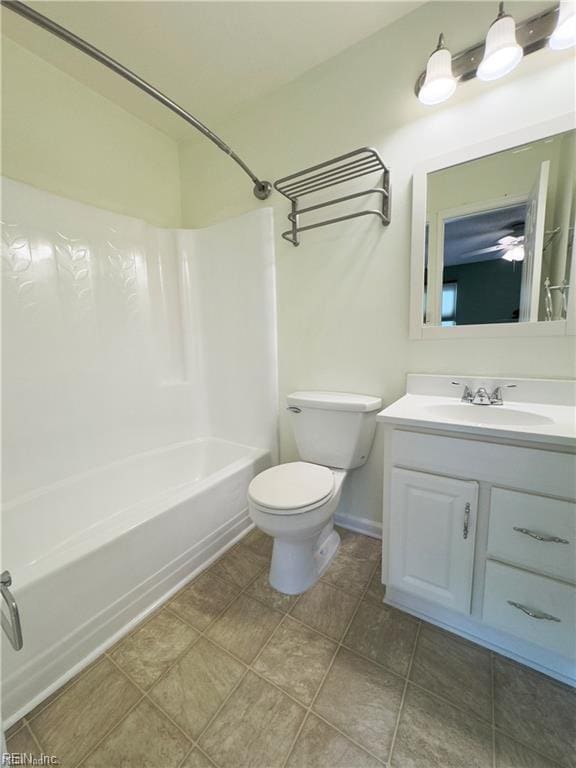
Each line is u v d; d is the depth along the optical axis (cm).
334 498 132
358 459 154
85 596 105
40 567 97
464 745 82
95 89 166
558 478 88
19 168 144
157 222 202
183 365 210
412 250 138
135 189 189
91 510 163
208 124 191
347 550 157
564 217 113
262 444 197
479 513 100
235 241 187
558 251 115
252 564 149
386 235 146
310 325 172
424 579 111
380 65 138
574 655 89
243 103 176
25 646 91
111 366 175
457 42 122
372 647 108
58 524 150
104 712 90
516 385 124
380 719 87
